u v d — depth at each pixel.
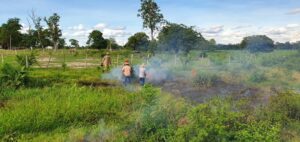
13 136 10.92
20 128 11.56
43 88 18.77
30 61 26.45
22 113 12.42
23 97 16.58
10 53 58.41
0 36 99.50
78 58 51.88
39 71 27.67
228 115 9.26
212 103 11.34
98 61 45.28
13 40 98.56
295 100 13.34
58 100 15.30
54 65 36.75
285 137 11.00
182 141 8.82
